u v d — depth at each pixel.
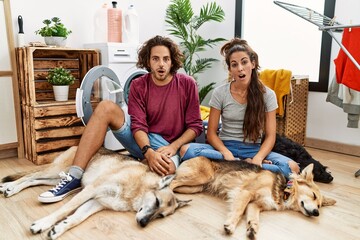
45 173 1.99
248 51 2.01
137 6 3.53
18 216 1.61
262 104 2.03
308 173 1.78
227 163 1.93
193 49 3.79
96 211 1.65
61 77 2.75
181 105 2.07
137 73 3.01
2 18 2.56
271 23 3.64
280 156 2.07
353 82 2.38
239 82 2.02
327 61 3.07
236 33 3.97
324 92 3.13
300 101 3.13
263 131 2.13
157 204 1.57
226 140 2.17
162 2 3.75
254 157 1.99
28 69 2.49
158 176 1.75
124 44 2.91
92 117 1.88
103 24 3.02
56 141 2.62
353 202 1.89
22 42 2.68
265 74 2.97
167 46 1.98
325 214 1.72
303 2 3.27
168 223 1.58
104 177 1.64
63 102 2.70
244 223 1.60
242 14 3.90
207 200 1.89
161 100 2.03
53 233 1.41
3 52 2.60
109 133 2.92
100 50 2.88
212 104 2.17
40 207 1.71
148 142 1.95
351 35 2.33
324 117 3.17
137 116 2.01
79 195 1.57
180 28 3.74
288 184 1.78
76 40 3.11
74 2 3.05
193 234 1.48
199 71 4.09
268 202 1.73
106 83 2.61
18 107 2.69
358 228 1.57
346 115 3.01
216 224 1.58
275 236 1.48
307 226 1.58
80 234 1.46
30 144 2.64
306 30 3.31
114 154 1.88
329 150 3.13
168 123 2.06
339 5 2.95
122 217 1.63
